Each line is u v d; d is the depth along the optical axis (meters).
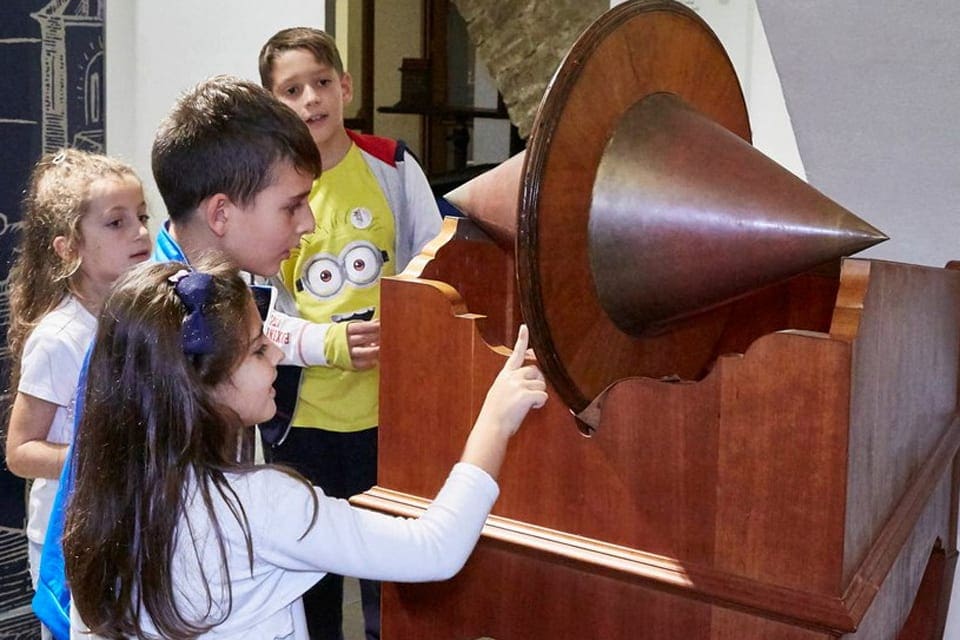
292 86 1.66
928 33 1.23
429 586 1.08
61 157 1.54
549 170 0.93
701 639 0.91
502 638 1.03
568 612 0.98
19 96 1.98
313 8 2.10
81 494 0.92
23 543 2.03
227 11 2.20
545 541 0.98
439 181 3.10
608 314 1.03
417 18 4.00
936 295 1.21
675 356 1.17
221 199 1.10
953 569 1.46
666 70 1.06
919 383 1.14
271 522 0.90
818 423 0.84
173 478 0.88
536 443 0.99
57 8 2.03
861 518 0.90
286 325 1.54
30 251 1.52
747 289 0.99
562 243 0.96
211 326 0.89
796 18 1.29
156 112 2.29
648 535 0.94
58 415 1.46
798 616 0.85
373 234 1.68
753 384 0.87
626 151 0.99
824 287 1.28
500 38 3.15
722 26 1.89
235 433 0.91
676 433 0.91
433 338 1.05
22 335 1.51
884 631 1.01
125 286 0.92
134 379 0.89
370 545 0.91
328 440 1.70
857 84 1.34
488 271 1.22
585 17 2.98
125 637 0.93
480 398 1.03
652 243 0.98
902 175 1.43
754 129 1.88
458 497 0.93
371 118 3.76
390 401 1.08
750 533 0.88
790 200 0.93
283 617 0.96
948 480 1.41
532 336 0.93
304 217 1.16
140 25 2.28
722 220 0.95
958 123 1.32
